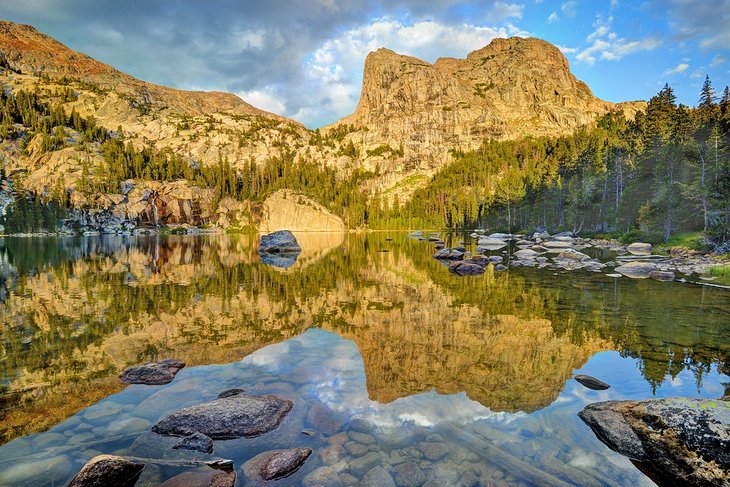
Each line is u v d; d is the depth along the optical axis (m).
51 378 7.96
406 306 15.20
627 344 10.43
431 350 9.91
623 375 8.33
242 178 171.62
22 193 120.69
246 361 9.06
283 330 11.74
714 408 5.85
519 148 186.25
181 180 155.50
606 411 6.53
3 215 110.94
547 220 89.25
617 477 5.03
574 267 27.75
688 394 7.40
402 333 11.45
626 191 63.78
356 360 9.17
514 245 53.72
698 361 9.18
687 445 5.41
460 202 136.38
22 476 4.74
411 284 20.80
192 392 7.37
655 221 50.84
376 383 7.82
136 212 130.62
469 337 11.09
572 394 7.40
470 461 5.18
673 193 48.25
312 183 176.50
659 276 22.77
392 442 5.64
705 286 19.61
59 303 15.48
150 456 5.33
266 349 9.95
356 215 153.75
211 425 5.99
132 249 52.47
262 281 22.05
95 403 6.86
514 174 137.62
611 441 5.77
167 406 6.81
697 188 44.19
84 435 5.79
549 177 97.81
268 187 168.62
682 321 12.87
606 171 74.56
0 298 16.48
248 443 5.70
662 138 71.88
